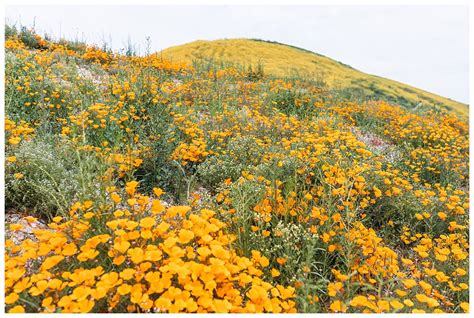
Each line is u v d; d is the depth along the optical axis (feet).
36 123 15.84
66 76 23.26
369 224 12.81
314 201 11.40
